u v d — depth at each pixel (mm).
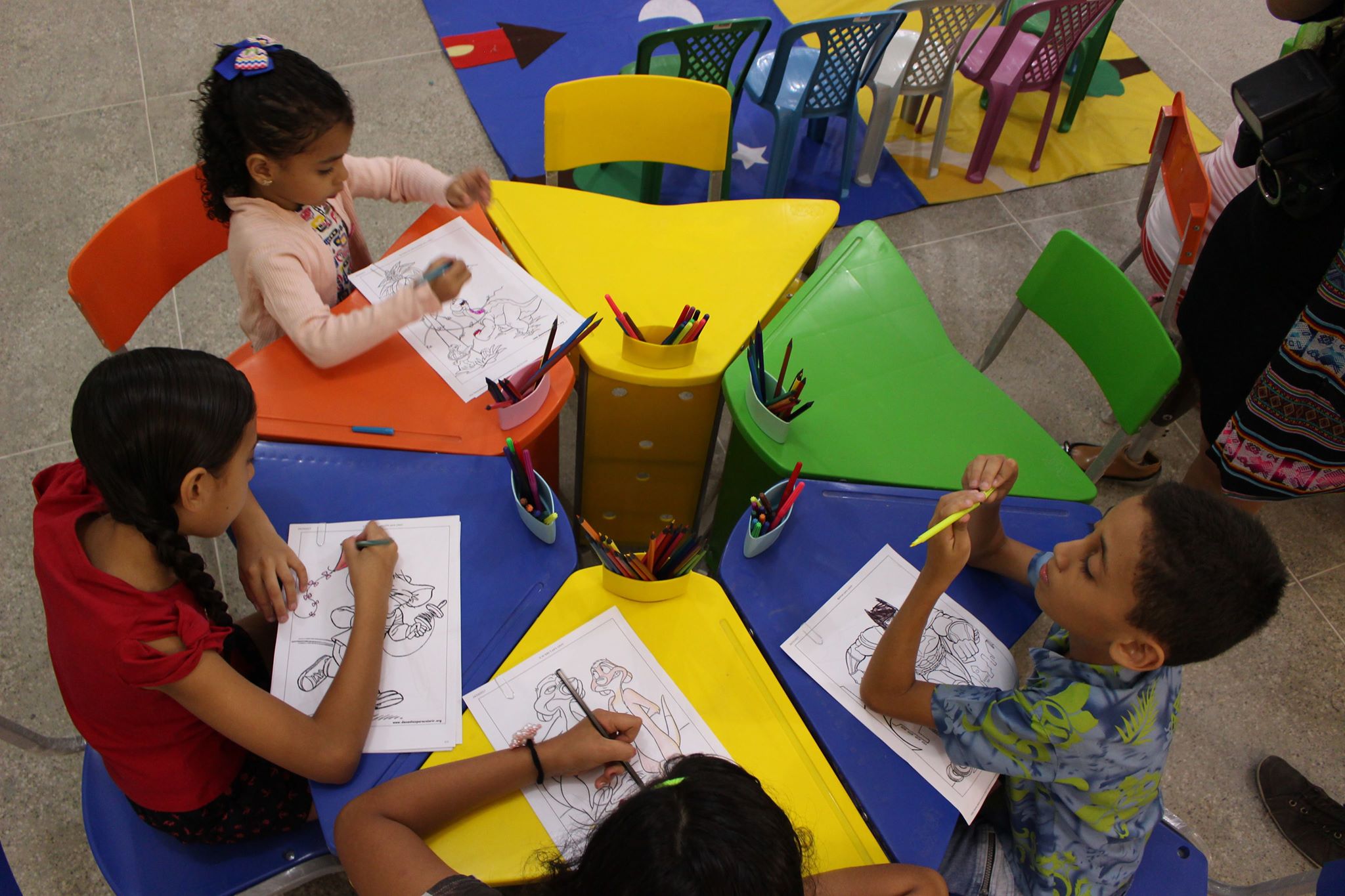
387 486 1290
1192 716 1930
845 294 1699
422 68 3004
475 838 1008
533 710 1104
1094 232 2820
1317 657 2021
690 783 759
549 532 1227
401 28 3119
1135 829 1157
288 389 1380
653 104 1889
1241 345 1629
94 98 2777
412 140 2799
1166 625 973
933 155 2912
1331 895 1142
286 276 1405
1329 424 1536
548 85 2969
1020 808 1195
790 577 1264
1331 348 1468
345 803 1029
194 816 1109
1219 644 983
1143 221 2074
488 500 1290
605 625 1183
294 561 1194
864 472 1454
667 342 1501
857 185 2885
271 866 1153
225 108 1278
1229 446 1706
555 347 1474
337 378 1400
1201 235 1732
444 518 1265
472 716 1097
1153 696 1063
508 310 1519
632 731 1073
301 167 1337
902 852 1047
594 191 2730
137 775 1062
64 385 2188
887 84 2680
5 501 2002
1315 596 2111
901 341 1644
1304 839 1758
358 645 1094
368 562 1171
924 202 2855
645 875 690
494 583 1210
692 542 1182
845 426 1512
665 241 1704
